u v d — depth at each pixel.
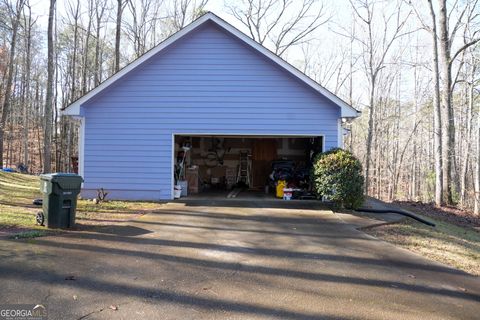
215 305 3.41
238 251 5.36
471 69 19.14
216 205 9.62
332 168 9.02
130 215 7.94
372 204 10.60
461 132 21.45
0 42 27.14
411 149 29.98
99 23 22.77
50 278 3.89
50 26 14.06
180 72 10.43
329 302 3.59
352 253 5.50
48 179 6.21
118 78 10.10
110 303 3.36
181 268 4.46
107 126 10.37
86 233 6.03
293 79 10.36
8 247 4.93
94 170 10.37
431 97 23.50
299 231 6.89
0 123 20.73
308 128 10.38
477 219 10.99
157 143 10.41
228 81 10.42
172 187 10.43
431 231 7.79
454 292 4.04
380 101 27.56
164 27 25.19
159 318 3.09
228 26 10.04
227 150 15.06
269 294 3.74
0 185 12.78
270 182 13.16
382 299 3.73
